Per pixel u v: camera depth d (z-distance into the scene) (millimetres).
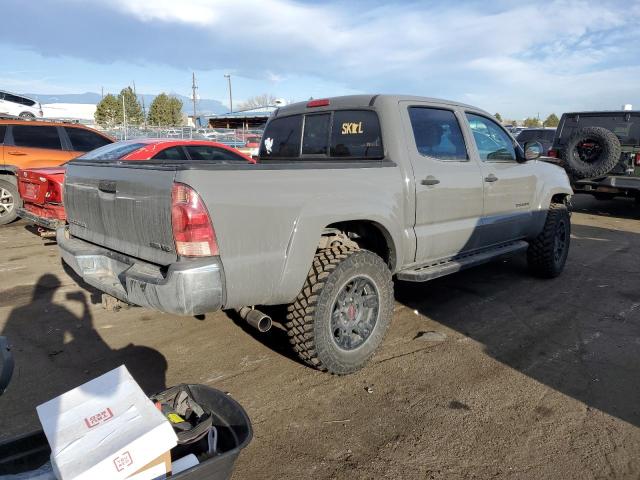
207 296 2896
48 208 6645
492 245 5172
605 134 9656
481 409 3285
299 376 3686
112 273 3561
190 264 2844
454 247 4594
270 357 3979
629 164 9953
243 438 2186
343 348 3613
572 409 3297
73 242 3955
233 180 2971
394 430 3057
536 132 16281
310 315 3395
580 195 14695
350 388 3531
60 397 2166
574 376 3734
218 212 2893
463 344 4270
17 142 8852
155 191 2979
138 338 4320
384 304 3824
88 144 9555
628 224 10062
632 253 7594
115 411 2055
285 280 3230
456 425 3109
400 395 3445
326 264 3459
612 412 3271
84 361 3896
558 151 10945
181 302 2854
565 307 5195
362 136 4270
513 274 6395
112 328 4520
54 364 3842
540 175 5727
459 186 4496
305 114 4820
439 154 4434
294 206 3221
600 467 2746
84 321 4668
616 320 4848
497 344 4277
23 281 5793
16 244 7578
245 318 3328
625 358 4039
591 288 5855
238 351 4074
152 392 3443
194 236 2842
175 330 4484
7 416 3152
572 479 2656
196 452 2207
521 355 4074
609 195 11031
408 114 4215
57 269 6285
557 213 6008
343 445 2914
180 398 2439
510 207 5273
